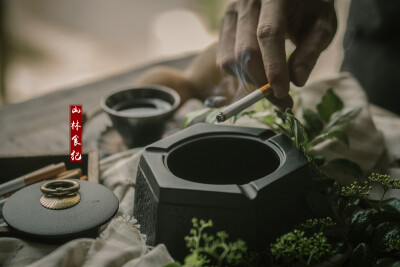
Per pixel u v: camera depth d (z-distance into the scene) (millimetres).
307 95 1080
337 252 642
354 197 683
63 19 4426
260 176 737
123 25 4402
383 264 578
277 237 608
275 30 736
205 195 572
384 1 1433
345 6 3045
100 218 649
